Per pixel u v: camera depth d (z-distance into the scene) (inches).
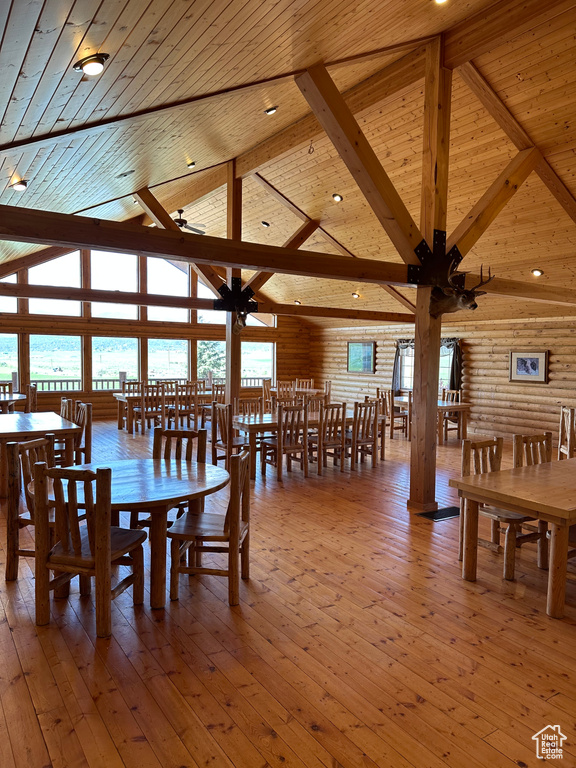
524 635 111.3
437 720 84.5
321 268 181.6
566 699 90.4
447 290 195.9
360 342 517.3
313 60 171.8
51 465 147.0
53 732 80.1
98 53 115.6
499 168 252.1
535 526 151.3
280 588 132.1
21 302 430.0
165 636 108.5
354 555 154.9
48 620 112.4
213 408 248.8
